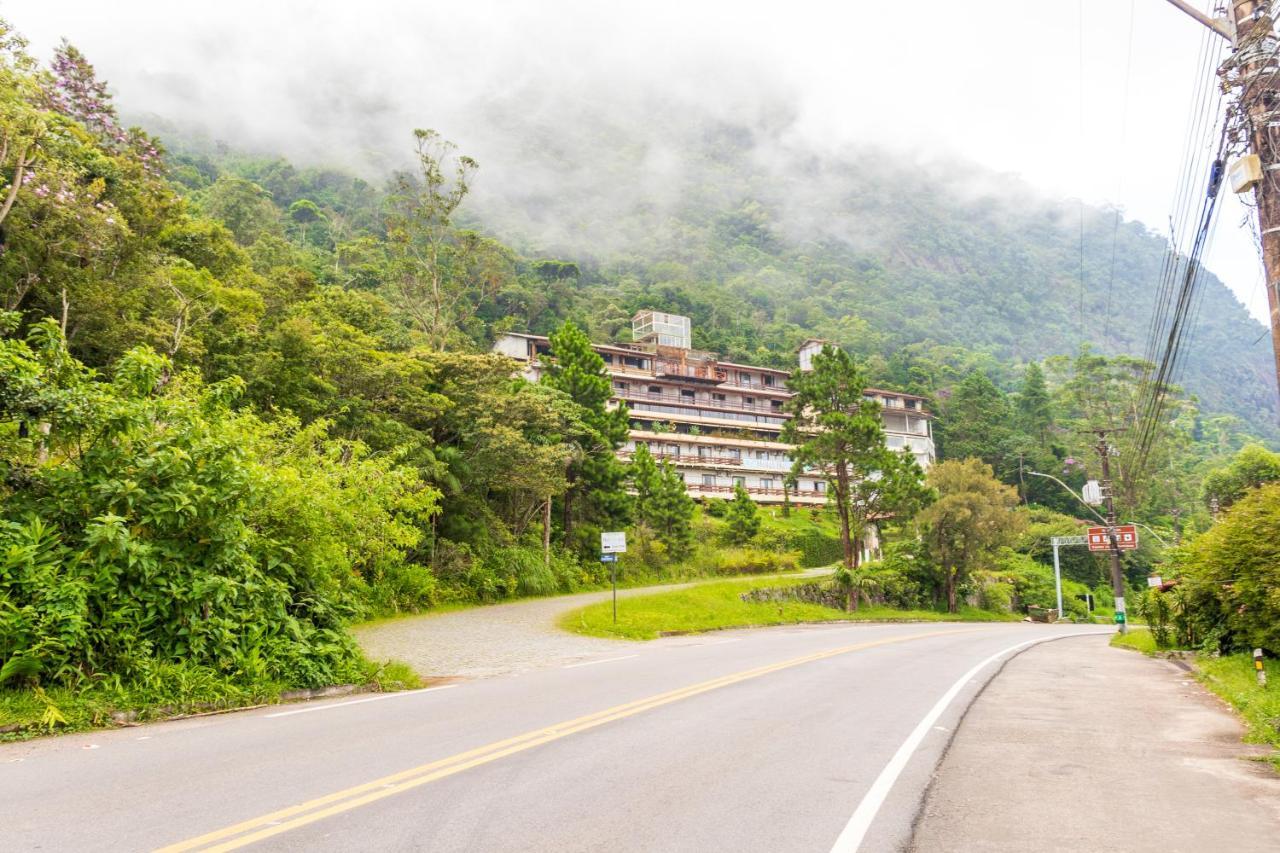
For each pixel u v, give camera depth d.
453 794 5.43
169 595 9.36
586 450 45.34
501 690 10.95
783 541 63.84
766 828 4.81
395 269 52.12
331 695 10.67
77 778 5.83
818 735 7.88
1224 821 5.17
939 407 102.94
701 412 83.19
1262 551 14.96
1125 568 72.81
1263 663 13.77
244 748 6.93
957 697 11.00
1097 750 7.54
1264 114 9.95
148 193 26.67
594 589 41.91
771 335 134.50
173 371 17.95
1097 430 34.38
